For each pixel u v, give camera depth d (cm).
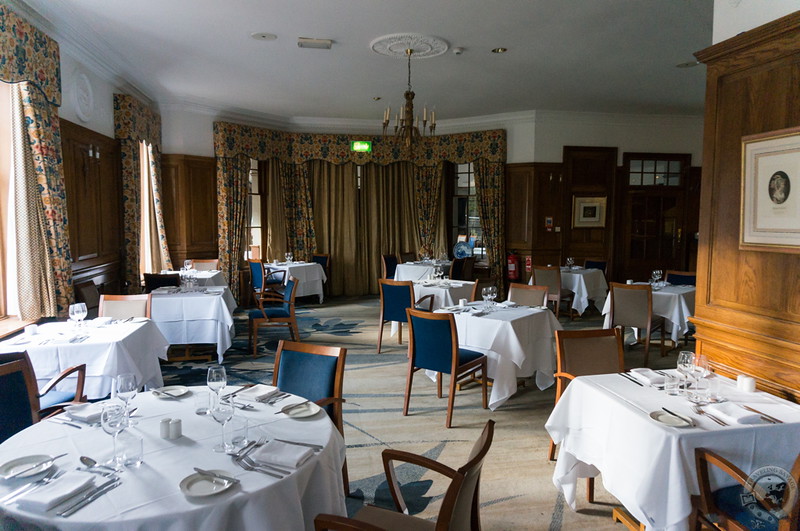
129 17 495
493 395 436
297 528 180
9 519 160
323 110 942
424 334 418
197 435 215
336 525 166
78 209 575
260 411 243
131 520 156
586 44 579
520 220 1002
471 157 1019
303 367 297
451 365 407
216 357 602
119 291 712
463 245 1045
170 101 845
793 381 271
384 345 665
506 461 353
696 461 216
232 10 480
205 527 161
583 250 998
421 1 461
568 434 288
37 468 184
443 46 579
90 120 609
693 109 929
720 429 221
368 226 1088
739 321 301
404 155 1070
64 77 535
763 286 288
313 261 1027
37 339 370
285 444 204
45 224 478
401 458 216
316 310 909
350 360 597
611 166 985
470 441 384
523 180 990
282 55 614
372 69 674
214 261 841
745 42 287
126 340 380
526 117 967
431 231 1073
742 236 295
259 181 1002
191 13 486
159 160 839
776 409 246
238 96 830
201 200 900
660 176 1001
